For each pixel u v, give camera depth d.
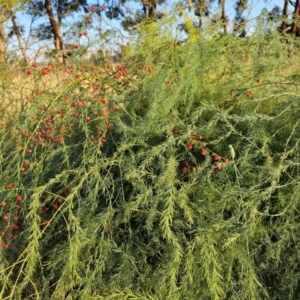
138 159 2.16
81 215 2.02
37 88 2.66
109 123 2.31
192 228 1.98
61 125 2.45
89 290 1.83
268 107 2.39
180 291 1.80
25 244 2.14
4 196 2.24
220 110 2.12
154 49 2.38
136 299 1.79
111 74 2.55
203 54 2.31
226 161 2.00
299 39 2.61
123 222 2.06
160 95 2.11
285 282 1.99
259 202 1.90
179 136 2.10
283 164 2.09
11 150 2.55
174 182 1.99
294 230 2.03
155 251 2.02
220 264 1.79
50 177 2.39
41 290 2.10
